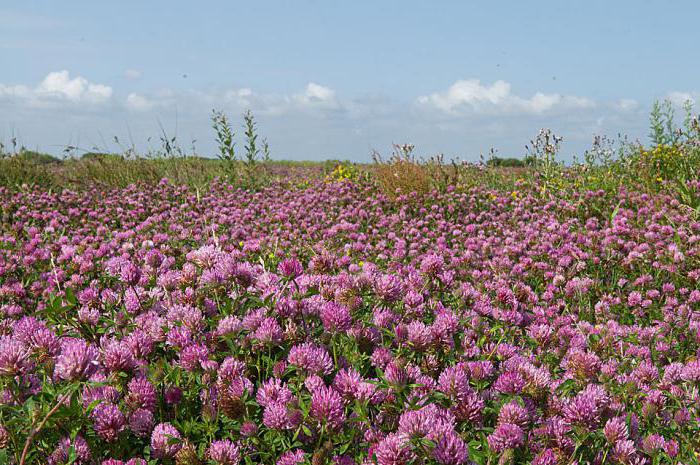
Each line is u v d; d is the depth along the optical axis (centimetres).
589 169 1161
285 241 668
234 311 283
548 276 545
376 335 262
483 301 330
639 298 498
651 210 839
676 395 284
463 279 538
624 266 600
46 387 213
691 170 1029
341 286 300
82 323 276
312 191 1095
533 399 235
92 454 208
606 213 869
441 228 794
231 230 754
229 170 1278
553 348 325
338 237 710
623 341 379
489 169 1334
